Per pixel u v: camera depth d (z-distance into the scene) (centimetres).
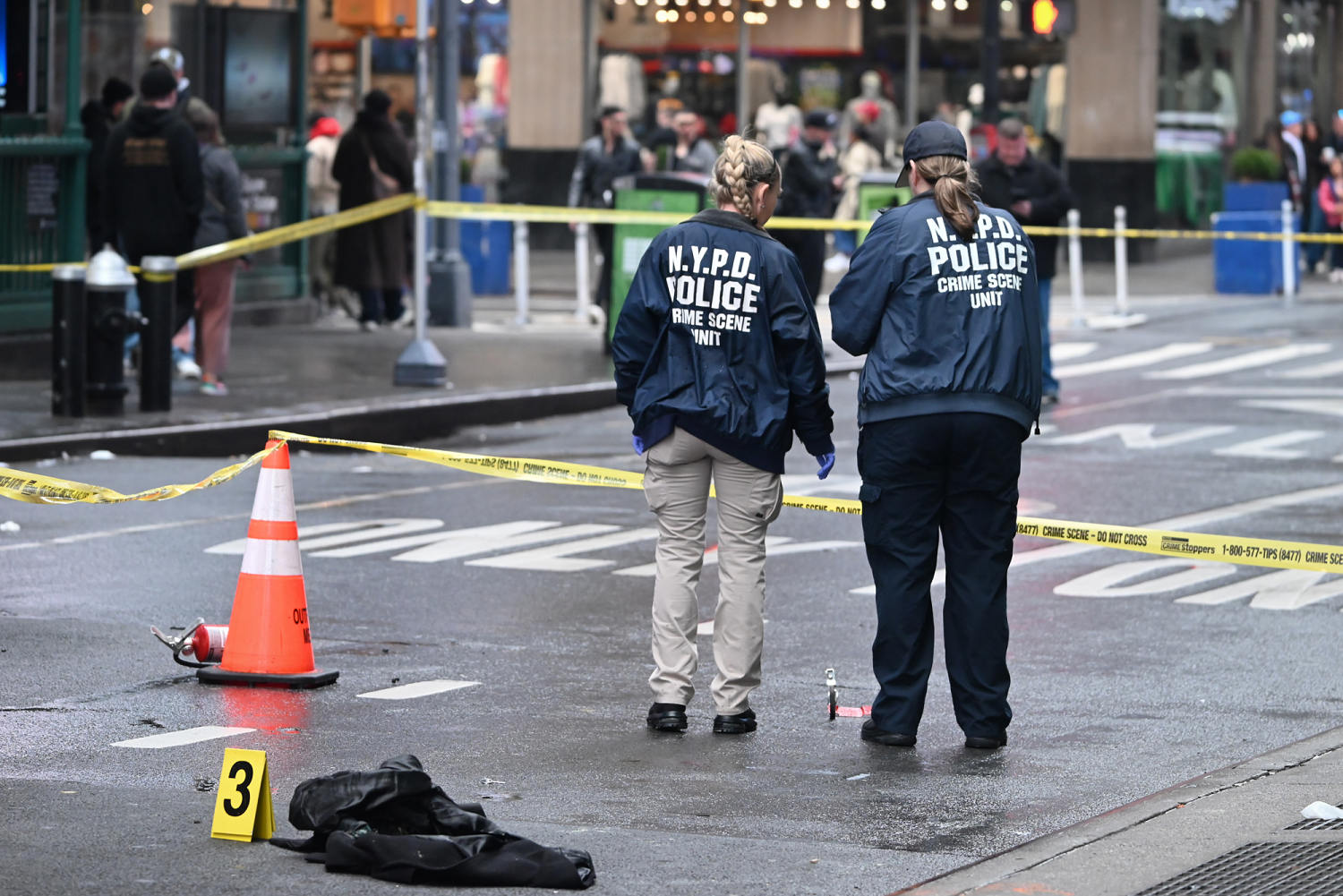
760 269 1520
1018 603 2048
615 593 2064
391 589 2070
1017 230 1507
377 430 3222
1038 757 1474
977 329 1475
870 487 1502
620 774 1406
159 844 1196
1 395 3294
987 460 1479
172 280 3120
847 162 6450
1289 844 1205
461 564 2206
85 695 1620
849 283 1499
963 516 1496
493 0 6662
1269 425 3391
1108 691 1688
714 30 6712
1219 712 1619
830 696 1588
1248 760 1447
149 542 2305
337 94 5662
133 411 3128
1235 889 1121
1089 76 6681
